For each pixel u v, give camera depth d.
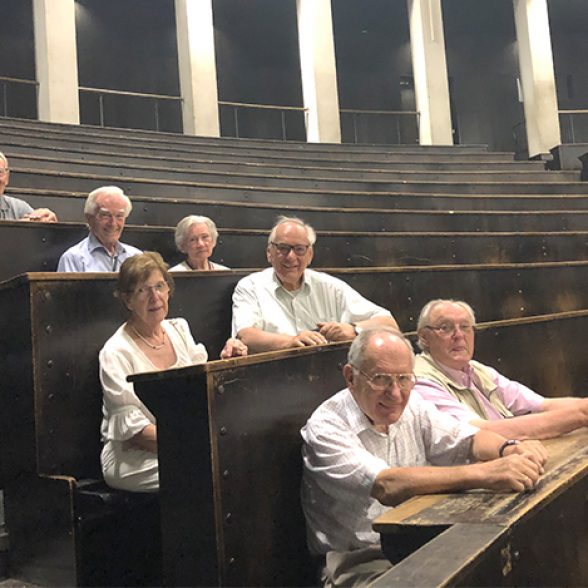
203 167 5.84
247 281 2.42
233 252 3.29
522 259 4.39
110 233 2.68
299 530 1.63
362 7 10.87
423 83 9.13
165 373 1.44
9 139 5.33
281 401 1.63
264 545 1.52
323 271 2.79
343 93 11.51
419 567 0.96
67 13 7.40
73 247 2.68
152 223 3.74
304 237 2.42
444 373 2.11
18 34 9.48
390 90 11.66
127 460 1.78
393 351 1.56
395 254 3.90
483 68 11.88
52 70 7.28
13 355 1.87
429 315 2.12
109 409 1.82
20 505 1.86
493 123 11.77
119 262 2.71
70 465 1.86
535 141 9.20
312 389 1.76
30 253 2.62
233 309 2.38
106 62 10.12
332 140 8.59
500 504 1.23
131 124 10.21
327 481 1.57
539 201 5.95
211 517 1.41
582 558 1.37
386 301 3.04
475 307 3.38
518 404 2.21
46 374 1.83
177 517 1.44
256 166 6.09
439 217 4.84
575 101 11.73
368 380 1.55
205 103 8.12
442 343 2.09
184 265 2.86
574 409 1.82
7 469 1.88
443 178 6.86
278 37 11.18
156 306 1.91
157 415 1.47
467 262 4.18
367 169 6.64
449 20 11.39
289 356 1.68
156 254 1.96
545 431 1.81
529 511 1.17
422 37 9.16
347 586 1.49
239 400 1.50
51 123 6.24
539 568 1.19
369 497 1.53
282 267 2.41
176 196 4.46
